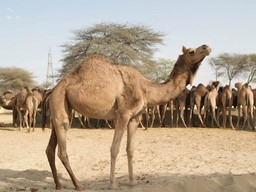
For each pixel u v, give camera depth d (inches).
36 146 515.8
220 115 931.3
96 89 270.7
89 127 833.5
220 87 823.1
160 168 354.9
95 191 264.7
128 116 276.7
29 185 291.4
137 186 280.5
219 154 433.1
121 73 280.5
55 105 273.9
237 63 1560.0
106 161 396.2
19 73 1829.5
